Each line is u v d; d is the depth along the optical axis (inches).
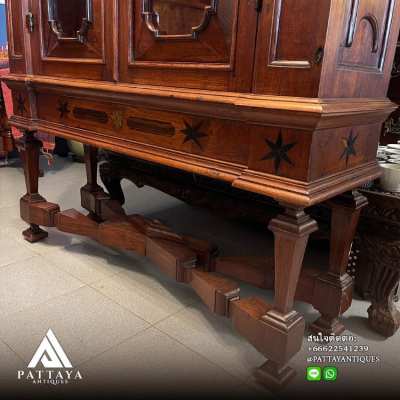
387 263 48.3
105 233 59.3
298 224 34.1
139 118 42.8
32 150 64.3
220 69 34.4
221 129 36.1
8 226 76.2
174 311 53.1
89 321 50.1
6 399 38.4
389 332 49.4
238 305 42.1
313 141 30.6
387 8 35.7
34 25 53.0
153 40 39.4
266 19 30.7
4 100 107.9
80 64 47.5
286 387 41.5
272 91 31.6
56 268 62.3
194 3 35.9
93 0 43.6
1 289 55.8
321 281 47.9
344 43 31.1
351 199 44.0
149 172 77.9
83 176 112.3
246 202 66.3
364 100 35.7
